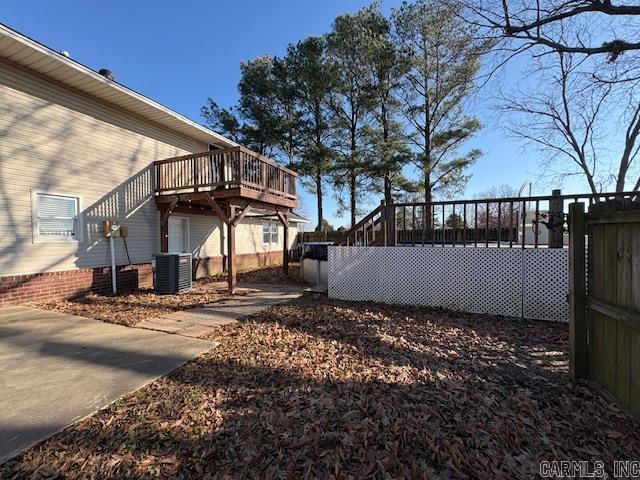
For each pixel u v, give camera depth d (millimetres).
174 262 7672
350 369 3264
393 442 2096
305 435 2186
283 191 10102
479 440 2111
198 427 2297
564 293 5121
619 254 2406
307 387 2879
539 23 5746
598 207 2666
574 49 5750
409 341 4133
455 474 1825
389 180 17375
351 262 6797
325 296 7223
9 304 6012
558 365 3328
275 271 12391
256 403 2617
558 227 5141
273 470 1873
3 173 5922
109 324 5020
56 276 6758
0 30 5203
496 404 2539
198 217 11094
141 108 8312
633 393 2260
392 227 6582
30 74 6355
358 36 16281
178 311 5910
